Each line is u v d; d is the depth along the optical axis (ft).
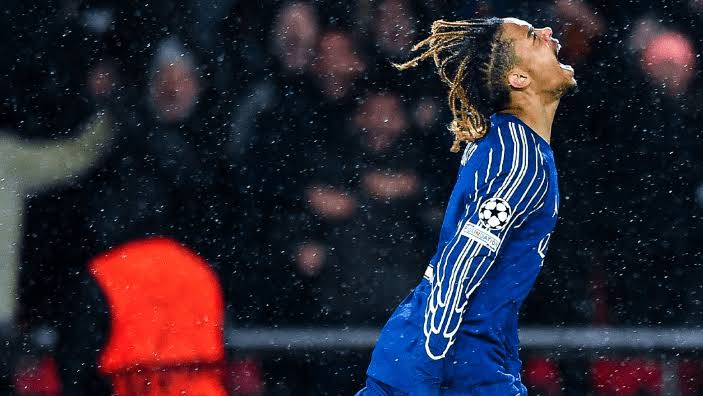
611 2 76.48
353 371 64.75
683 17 76.43
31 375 63.93
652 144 75.36
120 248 69.46
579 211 74.43
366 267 71.51
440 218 72.79
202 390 63.46
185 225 71.05
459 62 37.76
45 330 65.31
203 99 73.61
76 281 66.18
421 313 36.55
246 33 74.64
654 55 76.13
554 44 37.68
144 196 71.20
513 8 76.69
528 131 36.58
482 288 36.11
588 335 66.64
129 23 73.31
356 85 74.49
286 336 66.03
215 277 70.03
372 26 75.25
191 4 74.54
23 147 69.92
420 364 35.55
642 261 73.10
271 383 63.72
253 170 72.84
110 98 72.49
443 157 73.61
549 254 73.36
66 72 72.28
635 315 71.67
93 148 71.05
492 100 37.32
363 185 73.15
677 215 73.97
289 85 74.54
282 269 71.10
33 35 71.97
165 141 72.49
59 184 69.56
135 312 65.77
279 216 72.18
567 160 75.56
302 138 73.77
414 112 74.38
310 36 74.69
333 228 72.33
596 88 76.07
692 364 63.67
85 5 73.56
